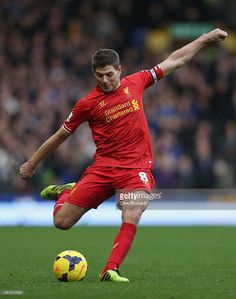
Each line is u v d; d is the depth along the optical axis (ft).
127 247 84.43
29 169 89.15
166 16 266.57
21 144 216.13
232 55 261.03
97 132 87.04
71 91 237.04
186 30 265.95
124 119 86.02
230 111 240.53
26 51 248.73
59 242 159.43
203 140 223.71
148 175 86.17
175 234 181.68
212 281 87.25
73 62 246.88
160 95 239.09
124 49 260.21
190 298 71.46
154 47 262.88
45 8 259.39
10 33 252.42
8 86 235.40
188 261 119.24
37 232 185.88
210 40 90.27
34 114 226.17
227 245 152.56
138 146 86.48
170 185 217.77
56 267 85.76
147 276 94.58
